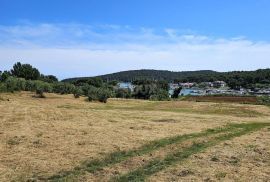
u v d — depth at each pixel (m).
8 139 24.84
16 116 34.41
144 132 30.86
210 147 26.19
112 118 39.72
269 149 25.94
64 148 23.28
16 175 17.36
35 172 18.05
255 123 43.72
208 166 20.58
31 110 39.34
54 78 166.75
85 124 33.28
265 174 19.16
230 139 30.20
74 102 76.00
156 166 20.23
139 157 21.97
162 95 125.56
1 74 121.50
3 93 85.88
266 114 61.75
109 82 190.62
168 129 33.53
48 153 21.86
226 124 40.34
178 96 143.25
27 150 22.30
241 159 22.64
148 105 78.69
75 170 18.80
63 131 28.89
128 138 27.59
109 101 87.88
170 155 23.03
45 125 31.02
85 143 24.97
